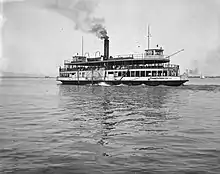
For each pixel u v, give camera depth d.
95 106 40.91
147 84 93.31
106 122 26.17
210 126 23.78
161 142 18.03
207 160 14.12
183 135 20.09
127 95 62.53
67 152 15.77
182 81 89.12
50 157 14.80
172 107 39.09
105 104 43.75
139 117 29.38
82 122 26.23
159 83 91.25
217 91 77.19
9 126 24.12
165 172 12.53
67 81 120.94
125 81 98.38
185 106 40.41
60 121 26.92
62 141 18.42
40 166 13.39
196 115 30.77
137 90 79.31
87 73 111.38
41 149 16.39
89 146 17.11
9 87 121.94
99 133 21.00
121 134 20.62
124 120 27.38
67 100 52.25
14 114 32.44
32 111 35.44
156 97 56.88
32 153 15.53
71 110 36.16
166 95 62.28
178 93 68.56
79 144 17.61
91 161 14.12
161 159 14.38
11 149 16.38
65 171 12.73
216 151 15.74
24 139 18.97
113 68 103.94
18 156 14.98
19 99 56.25
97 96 60.97
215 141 18.16
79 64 120.50
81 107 39.69
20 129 22.67
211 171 12.59
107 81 104.06
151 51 94.06
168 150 16.06
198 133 20.78
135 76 95.62
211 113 32.47
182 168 13.00
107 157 14.80
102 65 113.38
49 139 19.00
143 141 18.36
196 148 16.44
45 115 31.36
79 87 103.25
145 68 93.50
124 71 98.62
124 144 17.59
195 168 12.99
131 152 15.74
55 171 12.75
